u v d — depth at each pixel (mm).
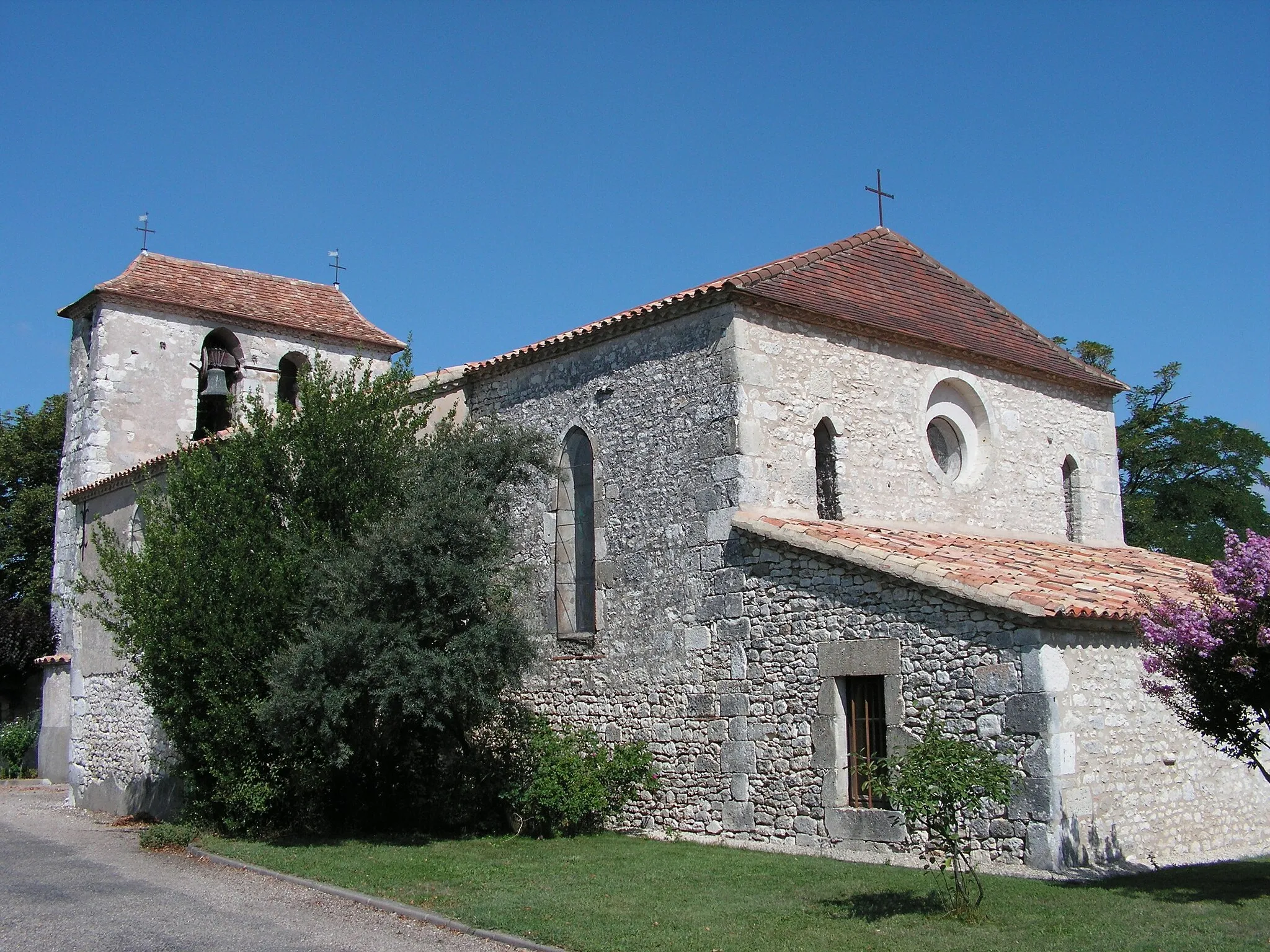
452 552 14484
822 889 10852
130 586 16172
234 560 15516
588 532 17453
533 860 13031
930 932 8914
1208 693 9820
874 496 16562
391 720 14477
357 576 14117
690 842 14750
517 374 18922
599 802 15180
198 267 28641
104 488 24062
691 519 15562
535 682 17609
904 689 12617
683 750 15203
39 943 9328
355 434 16484
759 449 15297
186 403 26625
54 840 16422
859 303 17250
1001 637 11828
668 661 15586
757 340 15648
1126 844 11867
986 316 19656
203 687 15242
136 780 20219
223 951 9008
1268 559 9539
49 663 26328
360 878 11914
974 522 17906
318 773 15602
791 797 13719
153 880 12492
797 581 14039
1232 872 11422
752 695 14383
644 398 16594
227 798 15523
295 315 28719
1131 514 32500
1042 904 9648
